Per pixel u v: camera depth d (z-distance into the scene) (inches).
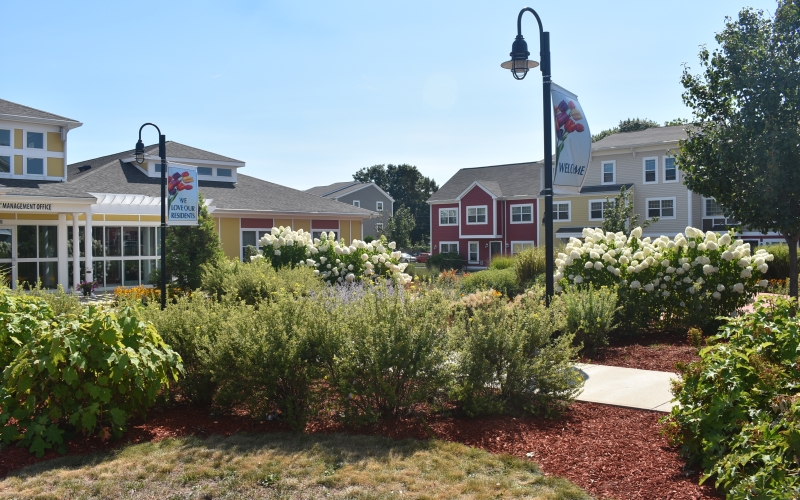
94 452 191.8
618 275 393.4
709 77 493.7
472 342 225.3
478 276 693.3
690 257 391.2
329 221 1259.8
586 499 150.6
